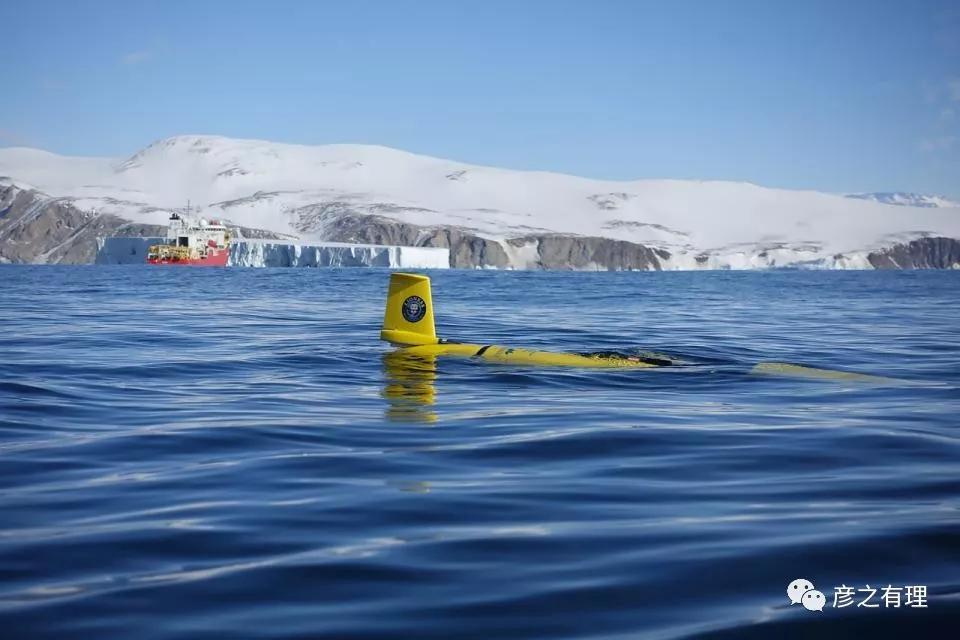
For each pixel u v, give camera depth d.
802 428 15.34
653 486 11.37
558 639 6.75
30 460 12.85
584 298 74.25
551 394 19.50
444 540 9.09
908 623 6.94
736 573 8.05
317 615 7.21
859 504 10.38
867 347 31.94
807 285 119.62
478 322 43.97
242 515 9.98
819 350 30.70
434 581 7.95
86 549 8.80
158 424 15.73
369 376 22.31
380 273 157.00
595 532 9.33
